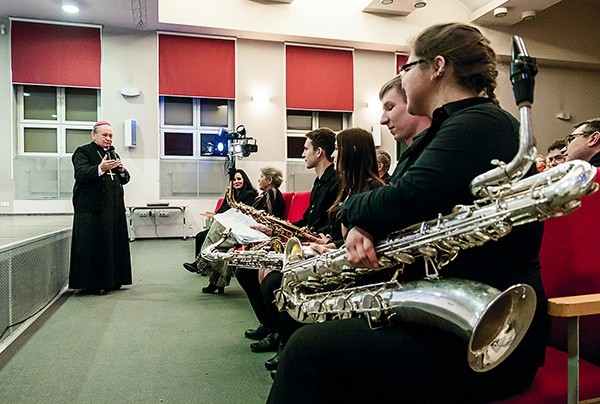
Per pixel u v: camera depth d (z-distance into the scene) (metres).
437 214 0.82
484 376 0.82
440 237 0.80
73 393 1.78
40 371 2.00
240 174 3.79
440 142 0.81
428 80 0.95
